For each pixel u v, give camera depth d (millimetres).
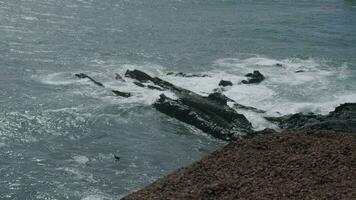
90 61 72125
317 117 53375
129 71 66500
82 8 101312
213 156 26938
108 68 69875
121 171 44312
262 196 21812
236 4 119125
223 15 105938
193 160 47250
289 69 72688
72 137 50281
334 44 86938
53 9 97938
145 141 50500
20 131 50500
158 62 73750
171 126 53781
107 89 62219
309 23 102250
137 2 111750
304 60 77312
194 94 58938
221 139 51469
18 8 95812
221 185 23125
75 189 40938
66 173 43375
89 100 58844
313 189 22156
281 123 53656
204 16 103938
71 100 58594
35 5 99188
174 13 104750
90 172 43750
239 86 64188
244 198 21875
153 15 101562
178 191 23578
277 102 59781
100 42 80812
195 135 52156
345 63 76250
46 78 64812
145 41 83250
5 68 66875
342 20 106438
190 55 77625
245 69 71938
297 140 27828
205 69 71438
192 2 117125
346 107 54812
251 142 28031
